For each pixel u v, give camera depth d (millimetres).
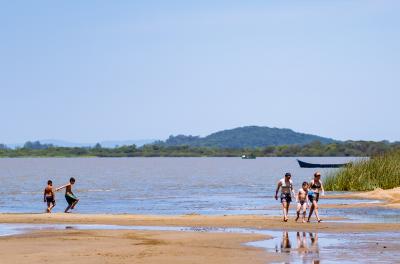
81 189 107938
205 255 30328
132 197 86062
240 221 46031
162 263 28219
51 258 29406
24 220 47656
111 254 30578
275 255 30312
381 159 85688
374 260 28797
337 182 84062
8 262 28375
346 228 41469
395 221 46469
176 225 44188
